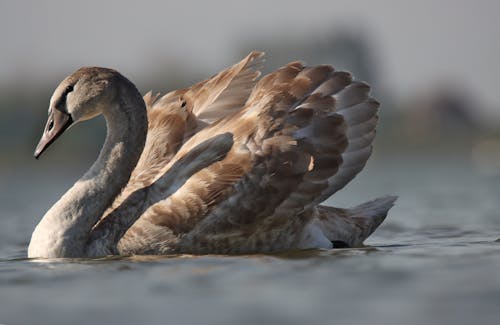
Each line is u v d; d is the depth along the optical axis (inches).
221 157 525.7
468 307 362.0
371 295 386.9
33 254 530.6
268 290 403.2
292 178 524.7
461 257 479.8
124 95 545.0
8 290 428.5
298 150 524.1
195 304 382.9
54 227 526.9
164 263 483.5
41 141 544.7
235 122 535.5
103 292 413.7
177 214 519.5
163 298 396.2
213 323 352.8
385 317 352.5
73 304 392.8
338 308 367.6
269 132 525.7
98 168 542.9
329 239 566.6
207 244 522.9
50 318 371.2
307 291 398.3
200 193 519.2
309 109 529.0
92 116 548.4
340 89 536.4
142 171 555.2
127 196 536.1
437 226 700.0
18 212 936.3
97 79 543.2
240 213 520.4
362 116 535.2
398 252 510.9
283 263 470.9
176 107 581.9
